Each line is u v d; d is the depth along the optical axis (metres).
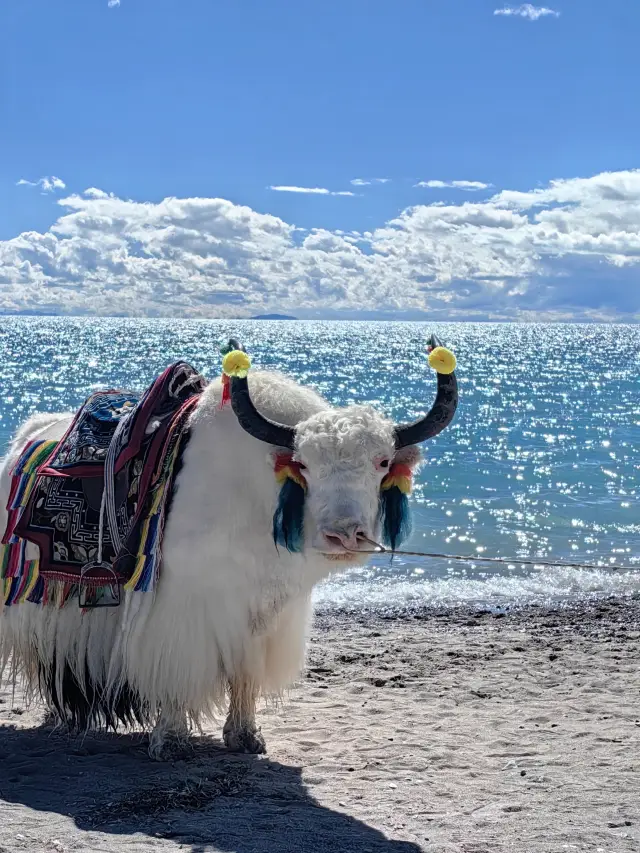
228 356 3.69
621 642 6.39
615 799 3.62
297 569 3.87
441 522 11.33
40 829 3.29
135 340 93.94
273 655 4.08
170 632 3.85
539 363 63.53
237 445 3.84
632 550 9.98
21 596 4.18
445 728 4.50
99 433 4.15
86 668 4.09
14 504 4.24
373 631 6.70
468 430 22.27
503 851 3.18
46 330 136.75
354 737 4.36
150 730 4.44
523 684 5.30
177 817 3.43
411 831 3.34
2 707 4.81
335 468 3.58
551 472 15.39
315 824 3.38
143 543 3.88
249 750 4.15
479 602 7.82
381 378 42.81
